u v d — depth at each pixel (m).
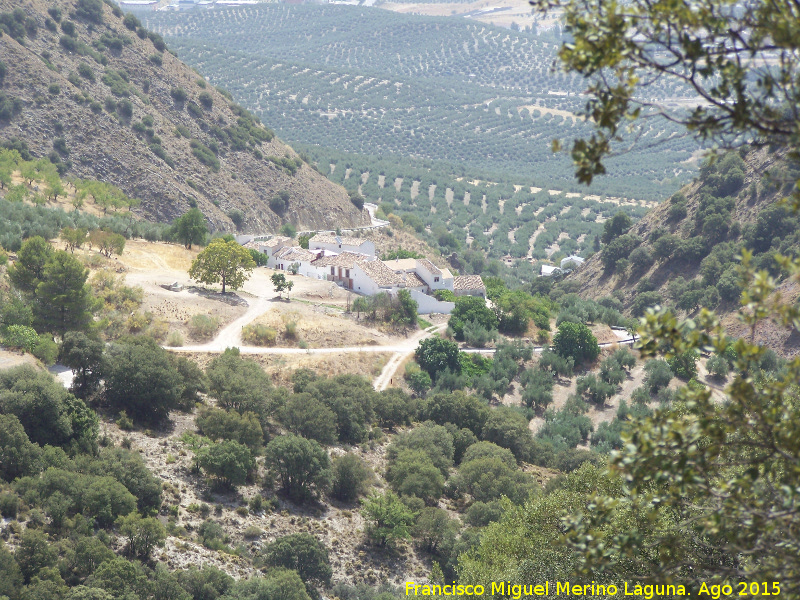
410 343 116.94
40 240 87.50
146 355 76.19
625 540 14.49
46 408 61.66
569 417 105.50
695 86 13.15
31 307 82.94
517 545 32.91
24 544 46.97
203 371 91.56
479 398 100.44
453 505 73.94
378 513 64.31
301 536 58.38
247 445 72.44
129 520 53.19
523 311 129.50
